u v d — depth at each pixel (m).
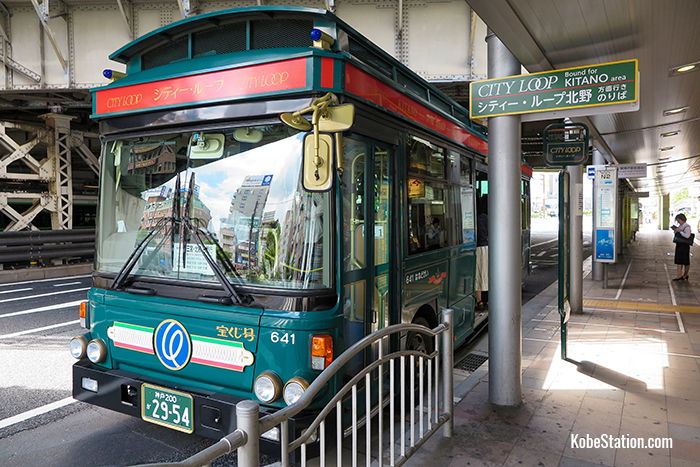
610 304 9.73
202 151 3.54
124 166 3.88
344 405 3.37
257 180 3.35
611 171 10.96
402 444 3.23
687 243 12.88
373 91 3.71
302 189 3.22
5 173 13.42
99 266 3.96
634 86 3.96
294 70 3.22
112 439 4.02
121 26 9.71
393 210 4.12
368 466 2.93
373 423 4.13
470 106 4.48
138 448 3.87
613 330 7.52
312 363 3.08
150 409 3.41
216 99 3.42
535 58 4.66
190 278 3.47
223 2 8.97
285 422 2.22
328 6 9.03
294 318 3.08
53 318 8.09
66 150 14.81
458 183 6.02
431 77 9.19
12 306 9.02
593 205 11.19
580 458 3.60
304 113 3.03
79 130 15.84
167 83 3.61
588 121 8.27
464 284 6.26
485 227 7.85
